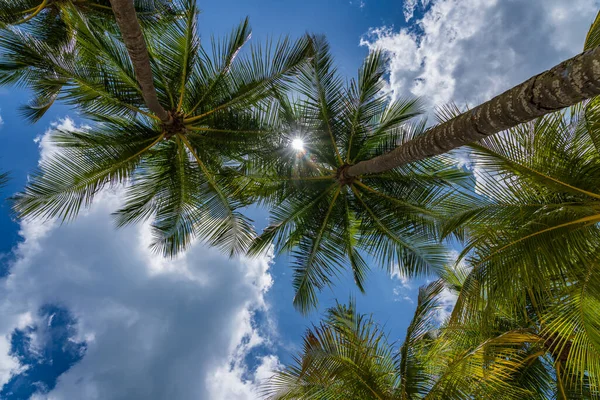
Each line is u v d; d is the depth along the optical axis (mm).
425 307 6828
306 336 5719
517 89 3594
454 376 5188
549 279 4980
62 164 7816
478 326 6145
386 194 9406
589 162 4969
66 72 7555
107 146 8195
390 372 6199
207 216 9586
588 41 4254
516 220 5223
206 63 8406
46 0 9586
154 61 8273
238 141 8945
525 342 6719
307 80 8742
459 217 5629
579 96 3000
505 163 5109
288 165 9273
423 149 5465
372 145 9453
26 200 7398
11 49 7180
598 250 4875
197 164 9359
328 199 9992
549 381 7176
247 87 8562
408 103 9039
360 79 8758
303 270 10125
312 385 5727
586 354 4734
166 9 9680
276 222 9867
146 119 8938
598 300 4664
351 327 6238
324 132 9164
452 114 5141
